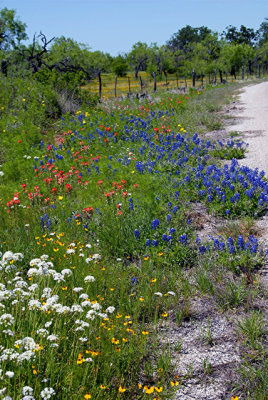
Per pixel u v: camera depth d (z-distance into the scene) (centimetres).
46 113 2105
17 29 4984
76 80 2438
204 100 2591
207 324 496
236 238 704
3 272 536
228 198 848
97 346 426
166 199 876
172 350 455
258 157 1231
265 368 412
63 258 629
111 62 10644
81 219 792
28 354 332
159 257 636
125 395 388
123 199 877
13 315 430
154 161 1158
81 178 1066
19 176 1234
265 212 818
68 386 365
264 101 2691
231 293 543
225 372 418
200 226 772
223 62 8462
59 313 421
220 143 1341
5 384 338
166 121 1875
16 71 2609
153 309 529
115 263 646
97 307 423
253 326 466
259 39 14425
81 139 1586
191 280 590
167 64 9456
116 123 1828
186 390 399
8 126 1756
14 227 775
